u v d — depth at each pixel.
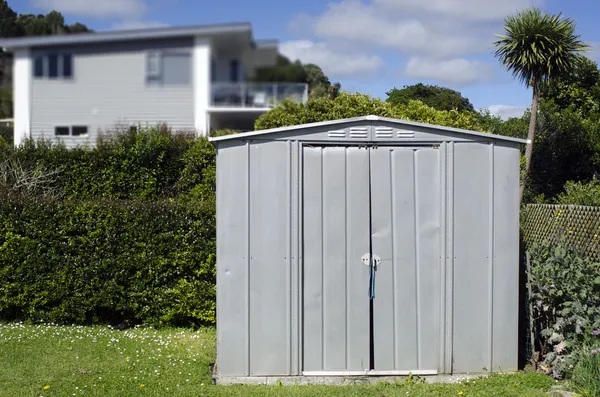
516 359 6.03
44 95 20.75
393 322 5.95
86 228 8.16
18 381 5.86
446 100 23.72
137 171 11.98
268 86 17.52
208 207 8.12
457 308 5.95
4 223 8.21
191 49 18.55
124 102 20.45
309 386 5.70
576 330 5.72
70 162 12.05
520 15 13.48
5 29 19.86
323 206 5.94
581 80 21.17
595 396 5.09
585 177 17.16
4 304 8.24
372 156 5.95
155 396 5.43
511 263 6.02
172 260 8.08
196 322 8.24
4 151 12.20
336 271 5.93
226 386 5.73
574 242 8.36
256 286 5.90
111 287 8.10
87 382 5.82
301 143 5.91
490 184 5.98
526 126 17.55
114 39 20.17
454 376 5.94
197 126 18.30
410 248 5.96
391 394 5.42
